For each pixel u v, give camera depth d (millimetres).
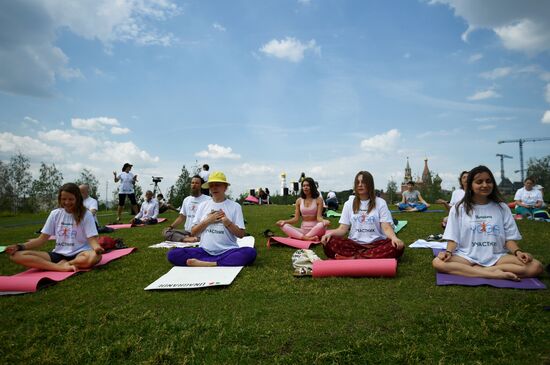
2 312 3869
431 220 11000
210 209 5961
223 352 2840
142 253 6859
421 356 2672
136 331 3262
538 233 7770
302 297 4004
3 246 8312
